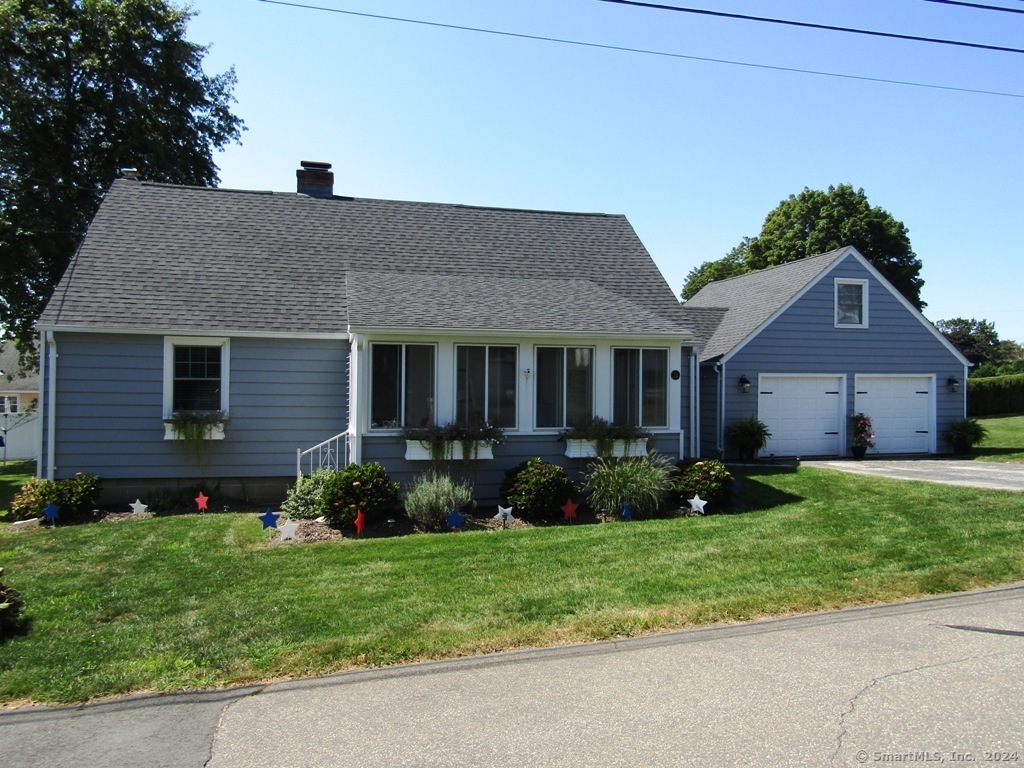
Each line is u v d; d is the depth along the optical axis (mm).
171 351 13188
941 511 10414
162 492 12961
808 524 9867
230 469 13477
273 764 3885
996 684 4770
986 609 6395
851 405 19688
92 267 13680
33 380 41750
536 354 13008
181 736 4223
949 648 5441
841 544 8609
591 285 15836
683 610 6297
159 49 24578
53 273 23078
